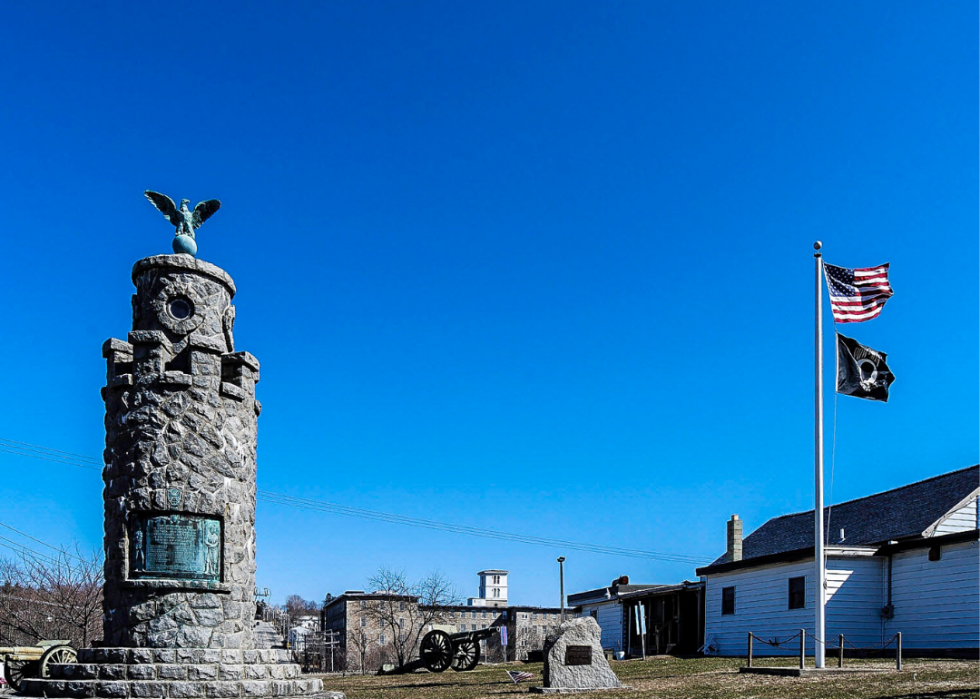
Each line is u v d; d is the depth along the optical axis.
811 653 27.70
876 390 21.39
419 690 21.84
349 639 72.69
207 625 16.48
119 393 17.39
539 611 78.88
